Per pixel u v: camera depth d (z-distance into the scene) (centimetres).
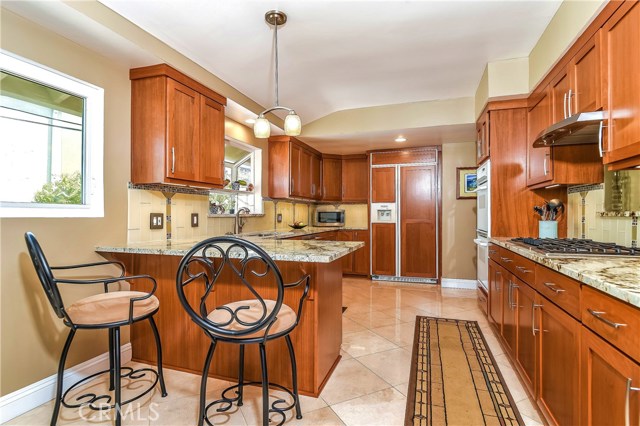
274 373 192
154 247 205
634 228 186
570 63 200
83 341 205
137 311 159
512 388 193
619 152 149
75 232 199
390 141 462
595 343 111
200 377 205
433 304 374
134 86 236
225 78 285
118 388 153
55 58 189
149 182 231
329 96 363
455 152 468
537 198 288
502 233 297
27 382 175
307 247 200
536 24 228
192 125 252
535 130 269
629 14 142
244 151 401
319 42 244
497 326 265
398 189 508
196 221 301
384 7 203
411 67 292
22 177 180
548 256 160
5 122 173
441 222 482
